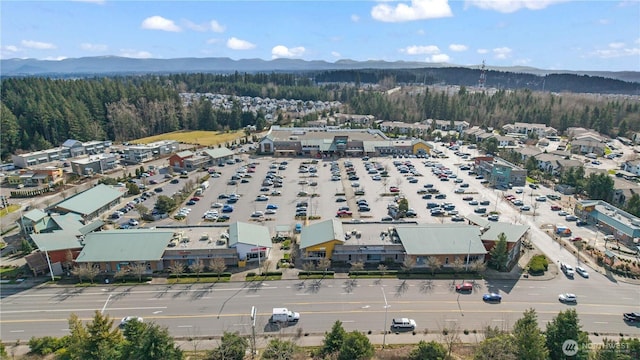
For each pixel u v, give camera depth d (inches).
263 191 4495.6
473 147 6791.3
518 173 4707.2
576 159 5654.5
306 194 4365.2
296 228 3388.3
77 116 6894.7
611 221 3356.3
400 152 6274.6
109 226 3462.1
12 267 2787.9
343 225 3144.7
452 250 2751.0
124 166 5649.6
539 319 2257.6
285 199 4237.2
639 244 3117.6
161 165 5654.5
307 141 6333.7
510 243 2812.5
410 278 2650.1
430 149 6250.0
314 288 2534.5
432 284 2588.6
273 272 2687.0
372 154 6205.7
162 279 2632.9
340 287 2546.8
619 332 2176.4
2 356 1868.8
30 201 4227.4
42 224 3201.3
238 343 1881.2
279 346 1852.9
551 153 5669.3
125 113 7495.1
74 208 3535.9
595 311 2347.4
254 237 2886.3
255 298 2431.1
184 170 5329.7
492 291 2518.5
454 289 2536.9
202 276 2652.6
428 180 4886.8
